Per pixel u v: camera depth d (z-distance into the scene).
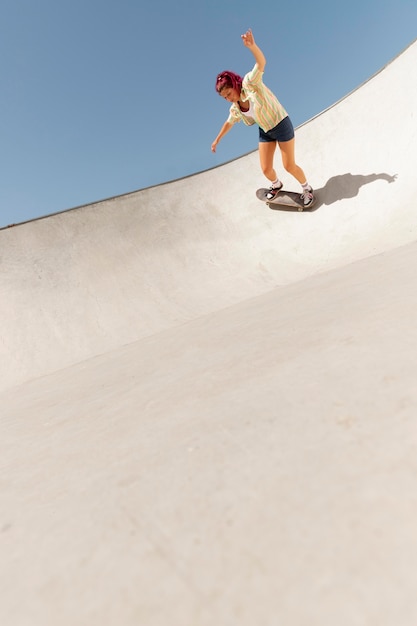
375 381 0.85
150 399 1.46
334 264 6.19
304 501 0.58
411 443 0.61
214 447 0.85
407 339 1.00
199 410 1.12
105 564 0.60
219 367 1.50
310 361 1.14
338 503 0.55
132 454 1.00
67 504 0.85
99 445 1.18
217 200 9.66
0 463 1.42
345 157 8.69
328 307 1.76
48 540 0.73
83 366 4.07
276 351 1.40
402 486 0.53
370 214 7.16
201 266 8.27
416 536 0.45
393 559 0.44
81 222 9.03
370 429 0.69
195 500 0.68
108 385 2.13
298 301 2.29
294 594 0.44
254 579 0.48
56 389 2.92
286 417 0.86
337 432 0.72
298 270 7.11
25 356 6.75
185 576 0.52
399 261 2.18
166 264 8.41
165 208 9.58
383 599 0.40
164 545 0.59
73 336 6.99
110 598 0.52
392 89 8.49
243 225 8.92
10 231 8.66
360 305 1.54
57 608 0.54
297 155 9.59
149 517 0.68
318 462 0.66
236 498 0.64
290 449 0.73
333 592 0.42
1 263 8.23
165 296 7.61
